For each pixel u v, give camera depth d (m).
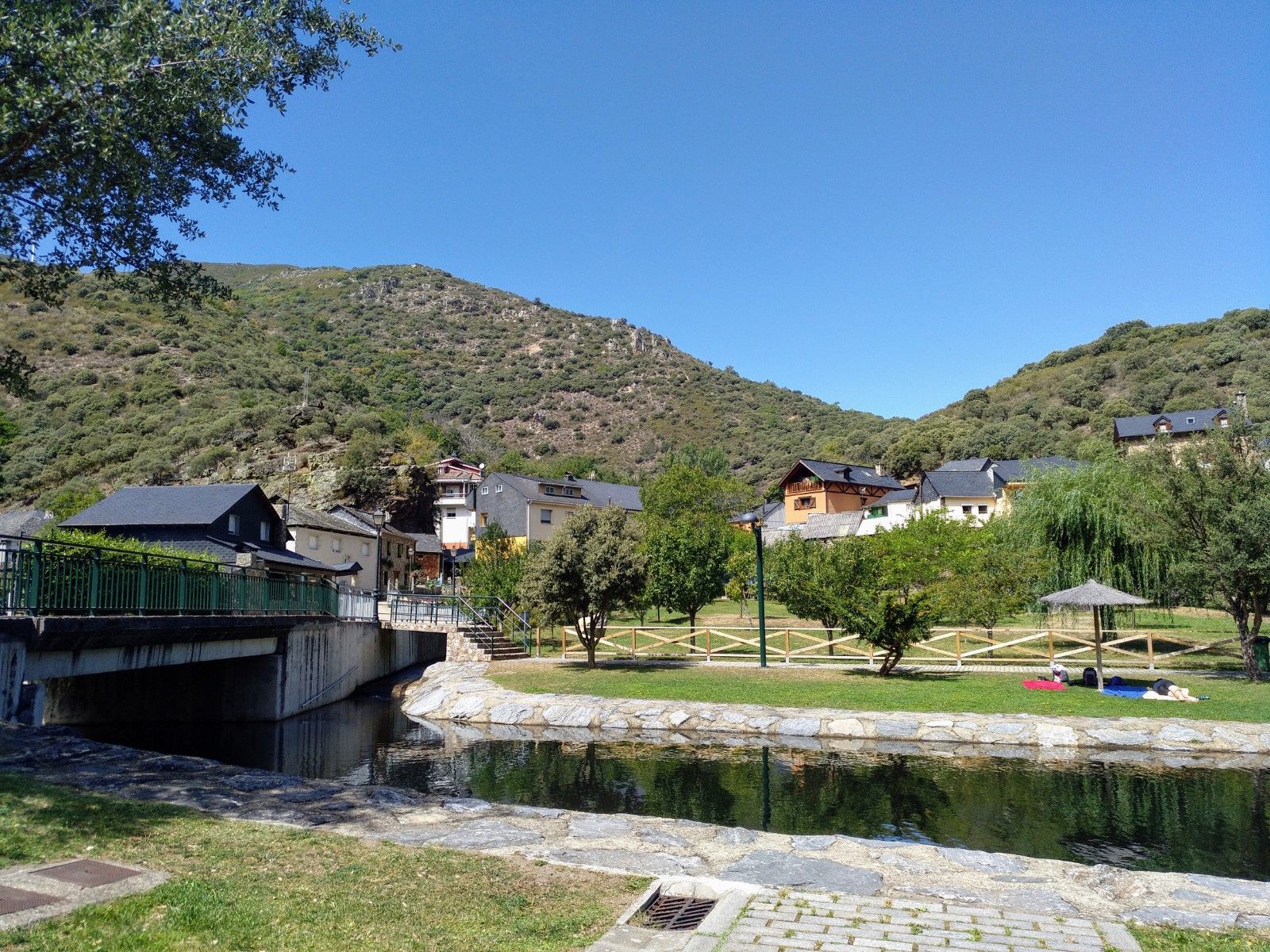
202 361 75.62
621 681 20.67
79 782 8.16
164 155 10.87
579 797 11.47
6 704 10.30
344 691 24.75
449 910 5.07
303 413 68.12
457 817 7.86
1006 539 27.72
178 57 9.45
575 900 5.40
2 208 9.99
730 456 126.75
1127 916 5.33
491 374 151.00
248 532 31.70
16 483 52.78
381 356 144.50
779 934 4.81
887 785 11.95
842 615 20.45
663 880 5.84
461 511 70.31
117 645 13.20
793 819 10.21
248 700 19.73
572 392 148.88
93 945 4.11
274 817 7.45
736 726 16.44
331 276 195.50
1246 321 100.75
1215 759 13.34
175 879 5.27
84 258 11.41
